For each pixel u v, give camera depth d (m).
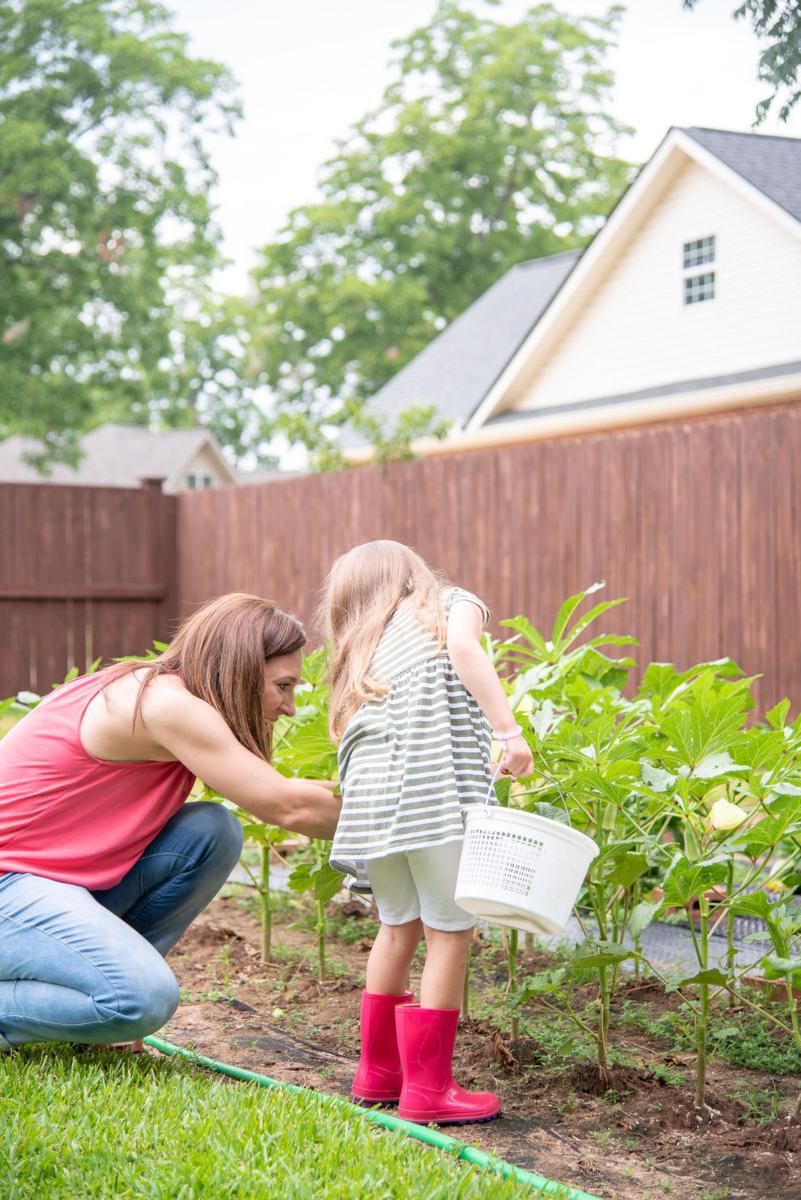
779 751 2.41
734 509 6.97
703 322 12.60
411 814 2.33
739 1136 2.31
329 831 2.53
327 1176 1.94
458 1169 2.03
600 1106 2.46
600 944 2.49
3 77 20.78
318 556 10.26
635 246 13.31
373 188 27.84
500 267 27.80
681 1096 2.50
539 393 14.80
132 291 21.97
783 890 2.99
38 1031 2.46
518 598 8.46
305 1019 3.08
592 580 7.89
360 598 2.61
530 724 2.75
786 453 6.66
